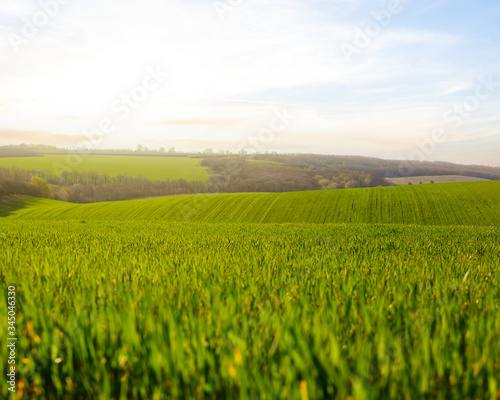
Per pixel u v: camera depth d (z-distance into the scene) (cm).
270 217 4931
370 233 1656
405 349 248
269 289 428
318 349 230
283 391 189
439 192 5384
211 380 215
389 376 206
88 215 5591
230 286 444
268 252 830
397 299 381
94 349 256
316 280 495
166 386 212
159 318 298
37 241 1100
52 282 446
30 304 336
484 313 336
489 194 5153
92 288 419
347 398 183
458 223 4412
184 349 242
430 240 1300
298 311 320
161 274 517
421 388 197
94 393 222
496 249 1034
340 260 717
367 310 331
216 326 292
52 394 220
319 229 1967
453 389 201
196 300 375
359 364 211
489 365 217
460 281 491
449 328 284
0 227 2028
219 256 748
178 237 1319
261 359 233
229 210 5288
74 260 662
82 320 292
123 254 800
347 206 5125
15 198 7200
